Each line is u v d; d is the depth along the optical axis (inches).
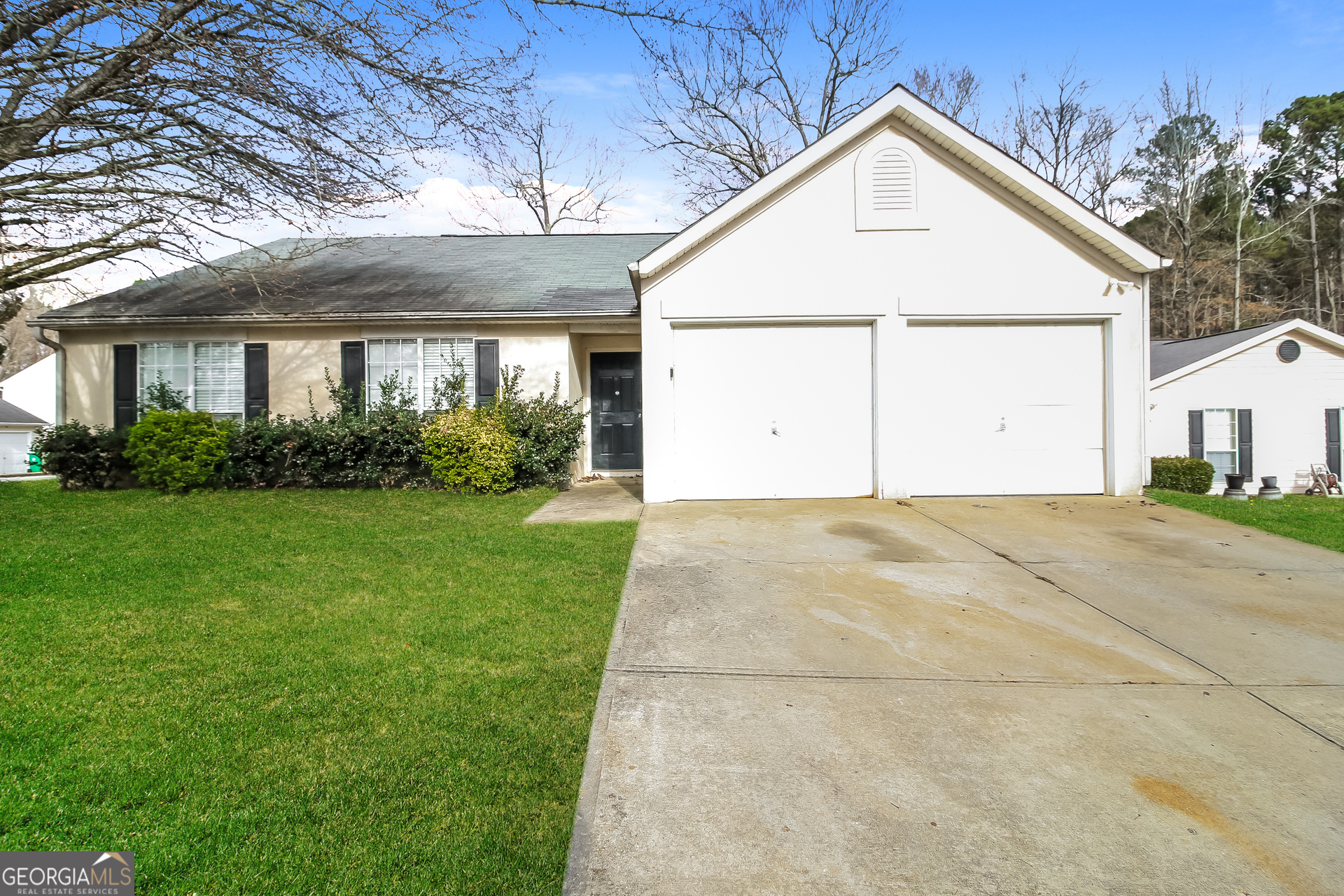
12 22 308.3
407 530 295.4
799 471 366.6
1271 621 191.2
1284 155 1256.2
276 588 213.2
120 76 348.2
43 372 1104.8
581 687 148.6
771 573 231.8
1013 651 171.0
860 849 100.3
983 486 364.2
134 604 196.9
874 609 198.7
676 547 263.9
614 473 500.4
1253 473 555.8
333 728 130.6
